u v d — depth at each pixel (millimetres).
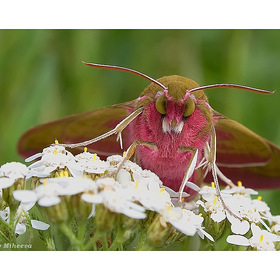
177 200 177
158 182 171
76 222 166
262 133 214
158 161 179
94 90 214
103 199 159
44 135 197
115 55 217
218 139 195
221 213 173
